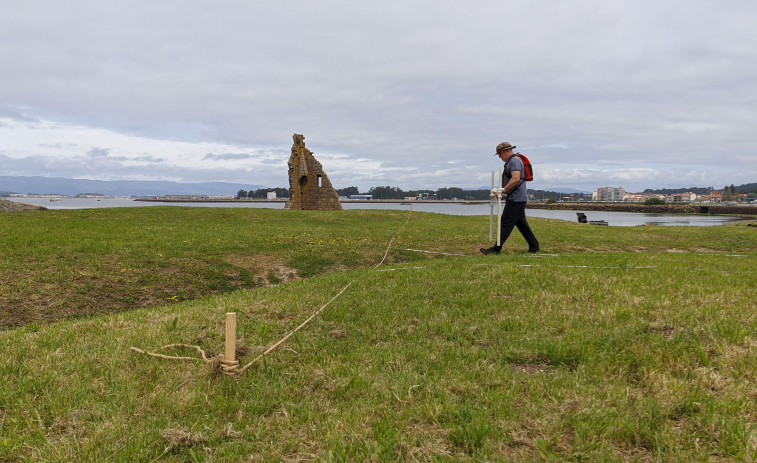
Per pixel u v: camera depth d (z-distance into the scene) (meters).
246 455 2.67
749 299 5.61
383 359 4.11
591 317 5.06
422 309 5.70
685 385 3.34
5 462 2.66
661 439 2.62
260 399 3.40
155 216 21.03
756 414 2.91
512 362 4.05
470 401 3.21
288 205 41.25
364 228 18.56
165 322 5.45
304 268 11.52
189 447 2.82
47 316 6.98
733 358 3.72
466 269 8.36
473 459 2.53
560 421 2.89
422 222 21.97
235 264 11.14
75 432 2.97
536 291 6.34
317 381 3.69
